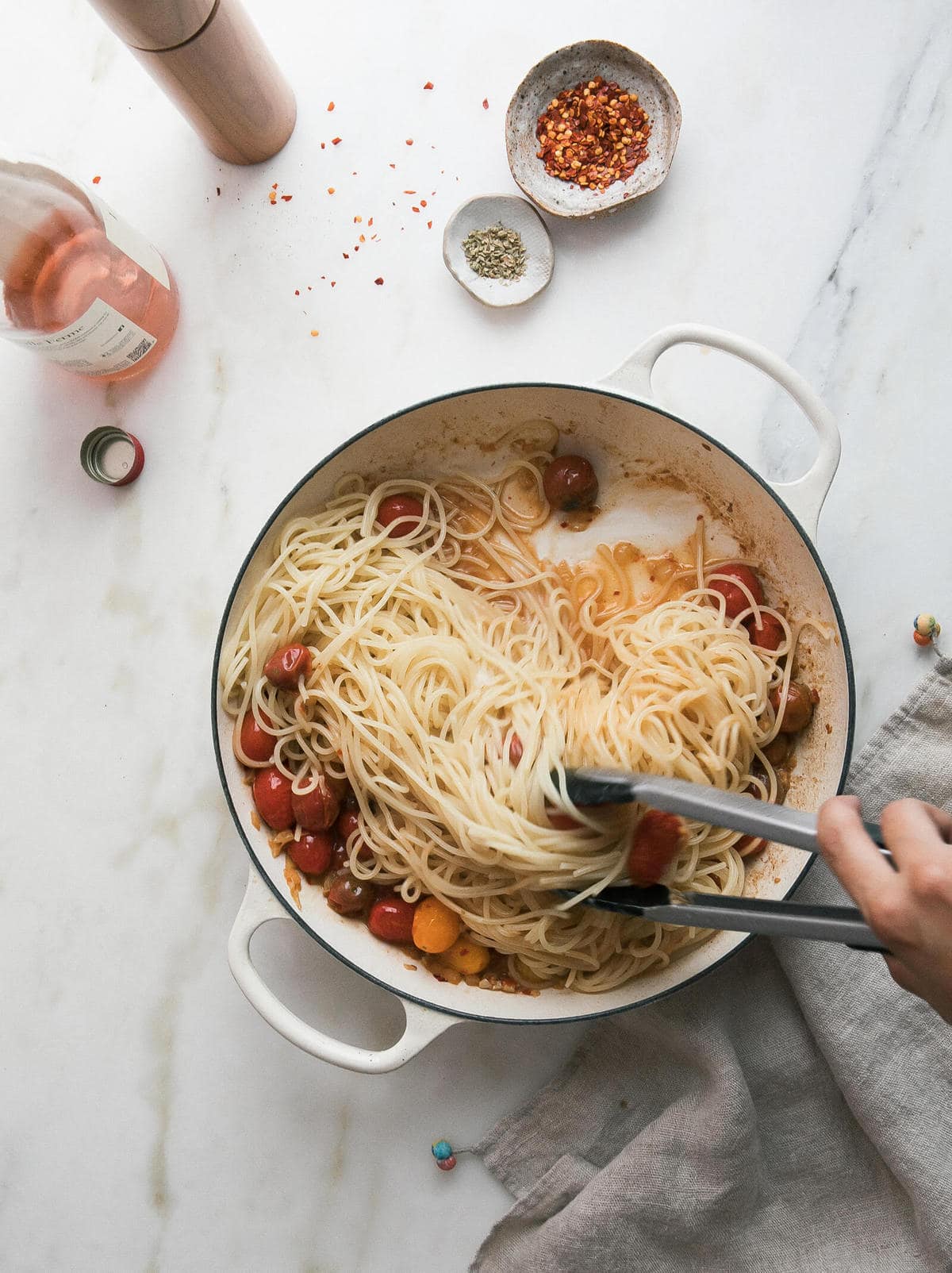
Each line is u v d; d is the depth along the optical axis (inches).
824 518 55.8
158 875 58.0
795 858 50.9
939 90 55.9
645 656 53.1
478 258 55.9
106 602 58.4
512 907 52.4
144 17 45.6
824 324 56.0
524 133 55.9
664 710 52.0
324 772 52.6
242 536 57.9
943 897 29.5
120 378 57.8
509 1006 51.4
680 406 56.1
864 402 55.7
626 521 56.2
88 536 58.6
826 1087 54.4
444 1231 56.9
